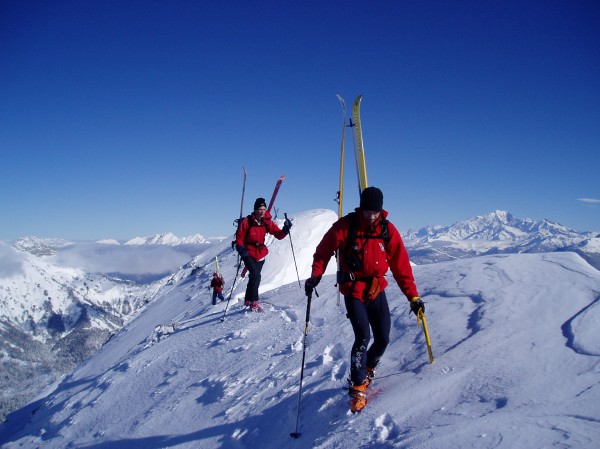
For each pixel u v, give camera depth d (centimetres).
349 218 376
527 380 327
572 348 366
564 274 550
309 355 522
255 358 589
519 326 432
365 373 360
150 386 673
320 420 362
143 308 2208
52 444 639
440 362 395
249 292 841
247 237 859
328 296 762
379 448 286
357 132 622
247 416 434
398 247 376
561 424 253
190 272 2356
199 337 806
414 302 371
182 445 439
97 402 712
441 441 263
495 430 260
